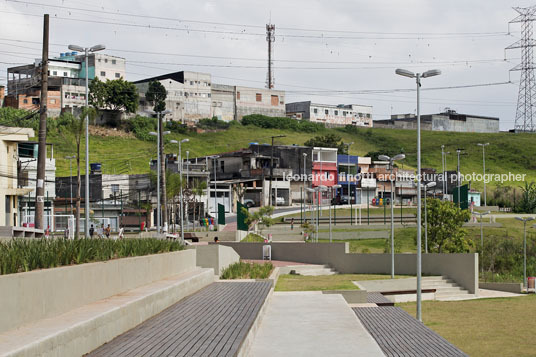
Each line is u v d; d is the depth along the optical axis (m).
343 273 44.44
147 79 151.12
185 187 73.00
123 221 72.12
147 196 77.00
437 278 40.56
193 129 138.50
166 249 21.73
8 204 48.59
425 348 14.88
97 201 73.12
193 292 20.64
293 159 102.25
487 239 67.81
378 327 18.75
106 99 128.50
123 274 15.09
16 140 48.66
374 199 104.25
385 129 178.25
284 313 19.59
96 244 15.83
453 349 14.70
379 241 67.19
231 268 31.77
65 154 108.38
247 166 99.00
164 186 48.34
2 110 105.88
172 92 142.25
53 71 129.12
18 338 8.78
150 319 14.42
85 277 12.40
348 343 14.27
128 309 12.81
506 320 29.34
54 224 61.03
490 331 26.25
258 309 16.31
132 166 110.25
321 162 101.75
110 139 122.75
